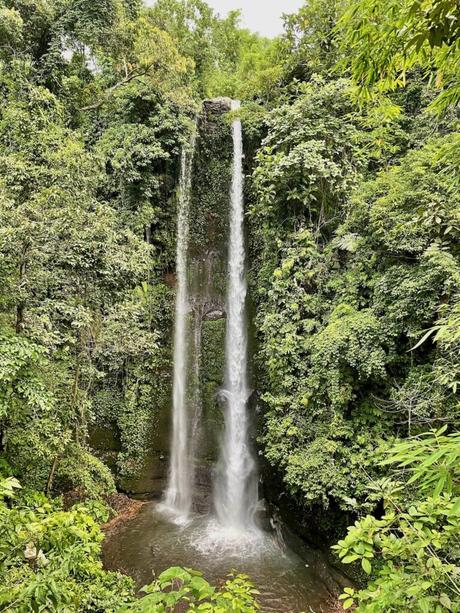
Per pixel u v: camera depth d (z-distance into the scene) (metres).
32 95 9.78
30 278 6.72
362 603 2.08
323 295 8.82
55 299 7.50
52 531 2.54
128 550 8.75
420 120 8.71
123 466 11.29
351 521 7.27
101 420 11.54
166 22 16.31
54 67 12.94
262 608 6.86
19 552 2.24
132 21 14.52
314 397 7.86
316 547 8.08
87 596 4.61
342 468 6.94
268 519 9.75
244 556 8.50
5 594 2.01
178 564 8.20
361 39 2.06
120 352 10.62
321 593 7.24
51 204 6.86
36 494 6.18
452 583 1.99
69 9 12.99
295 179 9.27
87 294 7.86
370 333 6.81
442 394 5.66
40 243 6.66
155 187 12.29
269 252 10.22
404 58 2.10
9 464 6.79
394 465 6.09
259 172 9.81
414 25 1.83
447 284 5.63
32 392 5.85
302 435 7.93
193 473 11.83
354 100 2.61
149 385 12.10
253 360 11.30
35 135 8.30
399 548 2.12
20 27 11.60
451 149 2.92
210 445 11.83
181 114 12.57
